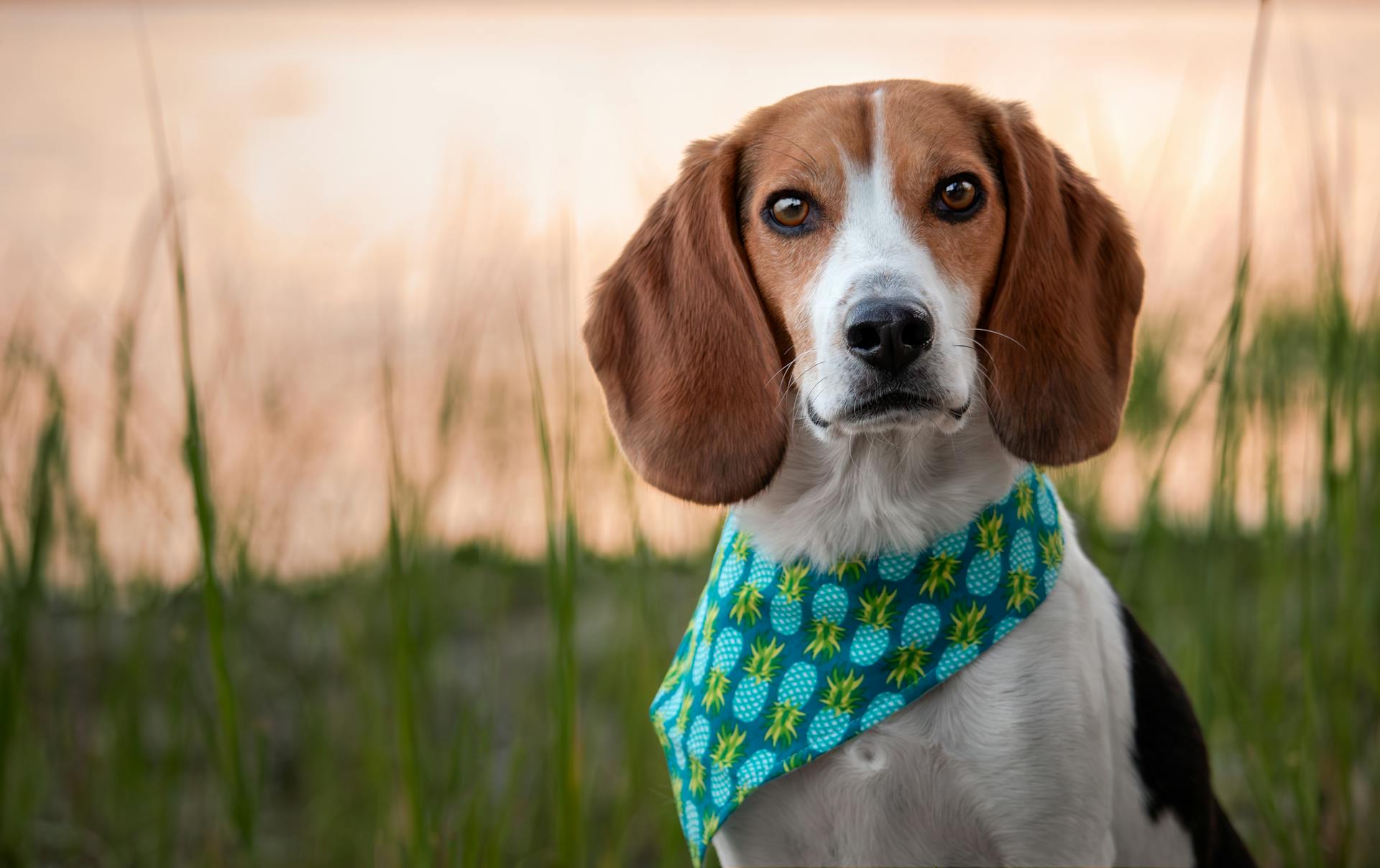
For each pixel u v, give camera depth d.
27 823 4.20
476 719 4.27
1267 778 3.72
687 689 3.02
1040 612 2.75
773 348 2.94
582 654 5.16
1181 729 3.12
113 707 4.46
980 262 2.87
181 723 4.68
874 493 2.80
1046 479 3.07
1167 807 3.04
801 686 2.83
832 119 2.91
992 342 2.89
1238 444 4.00
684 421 3.07
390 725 4.36
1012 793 2.70
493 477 4.80
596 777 4.50
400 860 3.79
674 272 3.15
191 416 3.27
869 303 2.60
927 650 2.75
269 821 4.54
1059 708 2.70
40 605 4.38
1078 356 2.98
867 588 2.82
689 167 3.16
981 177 2.86
